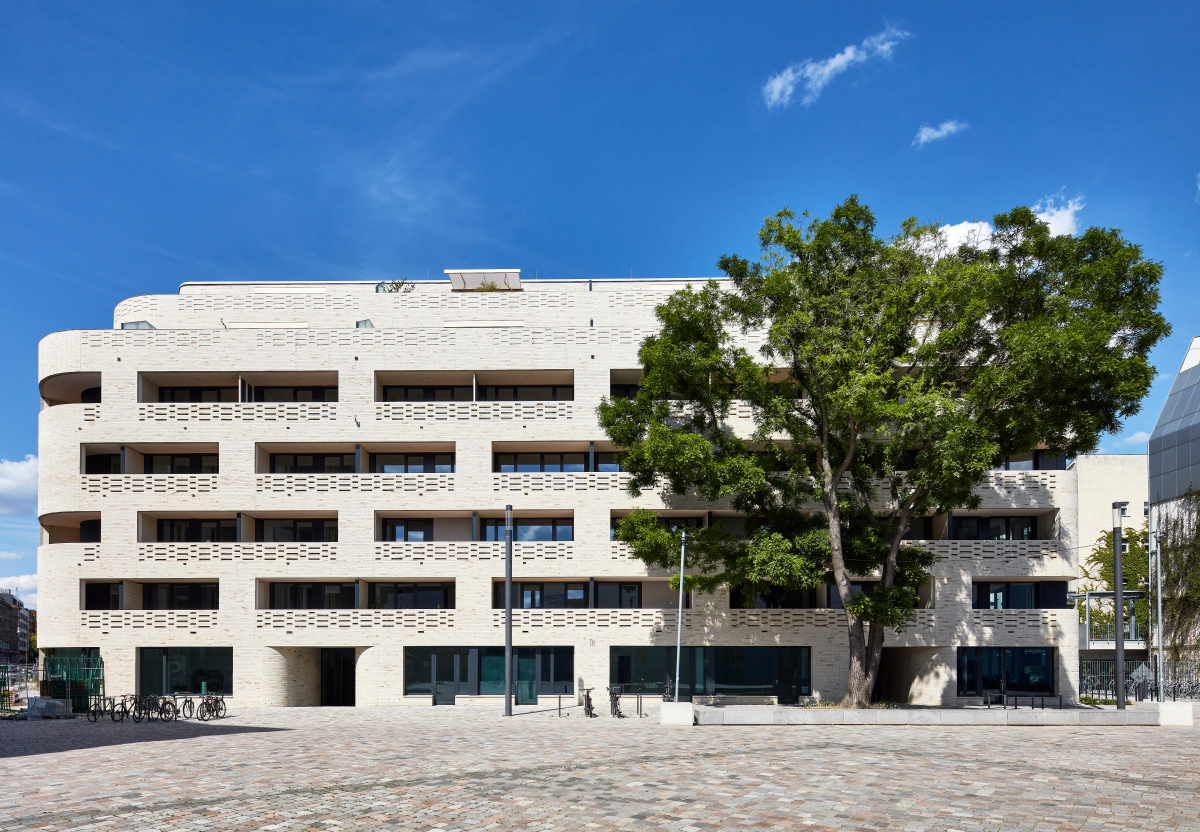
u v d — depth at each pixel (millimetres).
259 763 17219
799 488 32188
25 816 12297
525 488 38719
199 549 38344
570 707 35250
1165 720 25234
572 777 15312
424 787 14359
